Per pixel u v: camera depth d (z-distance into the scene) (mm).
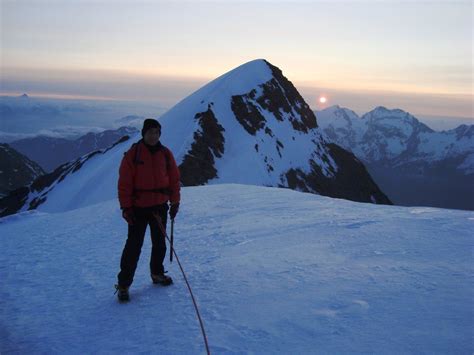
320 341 3889
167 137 75875
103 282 6652
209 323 4582
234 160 74250
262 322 4410
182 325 4637
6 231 13023
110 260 8039
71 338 4719
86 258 8391
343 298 4672
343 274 5414
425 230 7156
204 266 6598
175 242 8406
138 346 4312
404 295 4574
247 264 6332
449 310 4137
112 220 12555
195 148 71250
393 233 7145
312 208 10852
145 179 5543
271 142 83875
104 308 5445
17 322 5371
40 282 7062
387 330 3914
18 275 7602
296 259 6262
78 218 13742
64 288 6586
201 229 9492
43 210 77000
